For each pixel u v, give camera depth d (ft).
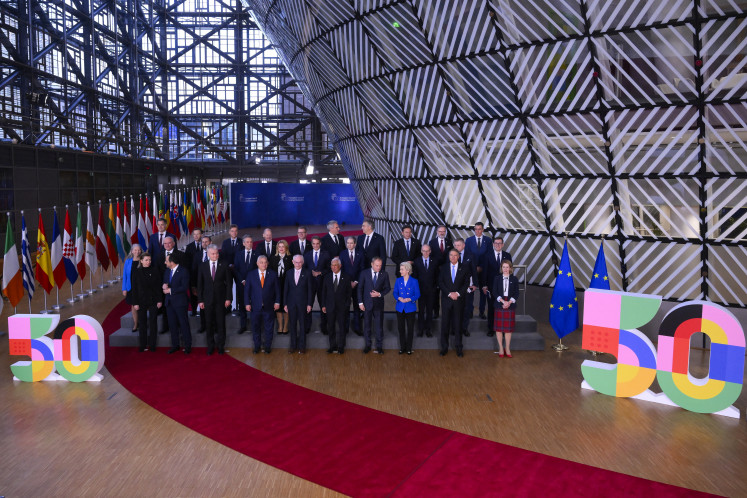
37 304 51.47
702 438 24.27
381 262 35.47
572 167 44.98
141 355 35.86
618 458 22.48
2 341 38.93
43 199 81.05
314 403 28.09
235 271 38.86
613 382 29.07
